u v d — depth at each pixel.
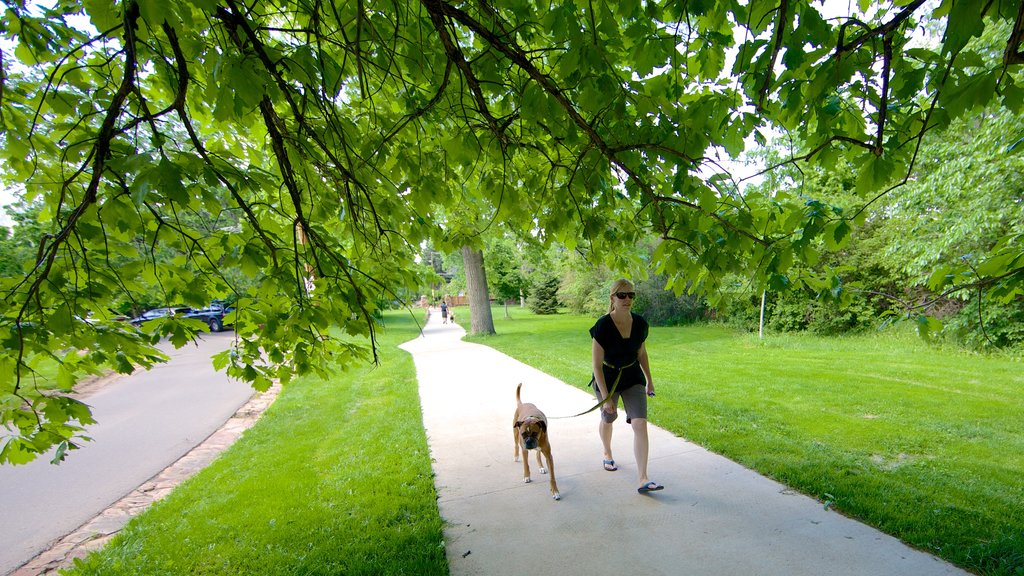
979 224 8.63
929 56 1.86
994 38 6.14
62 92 2.41
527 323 25.12
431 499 3.76
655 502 3.56
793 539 2.99
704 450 4.54
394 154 2.99
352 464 4.59
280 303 2.69
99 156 1.72
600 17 1.84
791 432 4.95
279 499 3.89
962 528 2.95
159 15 1.34
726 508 3.41
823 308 14.64
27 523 3.93
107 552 3.25
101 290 2.20
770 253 2.12
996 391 6.82
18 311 2.09
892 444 4.55
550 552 3.00
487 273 20.03
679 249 2.49
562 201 2.89
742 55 1.87
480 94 2.34
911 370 8.57
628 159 2.38
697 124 2.14
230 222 3.04
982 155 8.37
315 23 2.08
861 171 2.03
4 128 2.24
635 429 3.71
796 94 2.01
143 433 6.60
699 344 13.73
